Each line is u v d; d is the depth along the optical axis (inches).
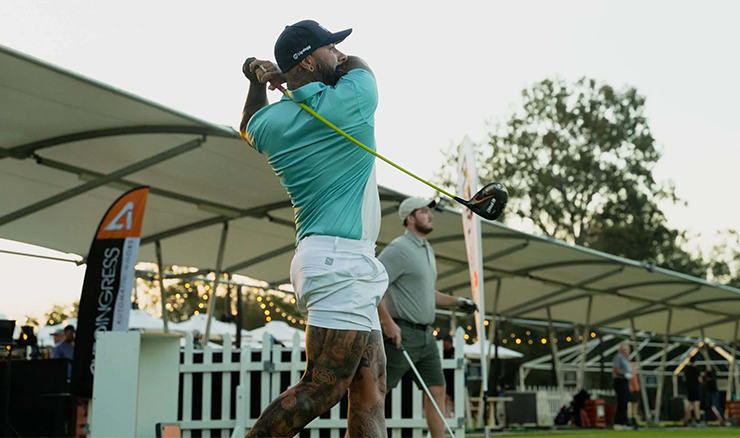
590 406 759.7
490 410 670.5
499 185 126.9
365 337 115.0
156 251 512.1
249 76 125.9
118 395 208.8
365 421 118.3
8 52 262.4
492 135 1624.0
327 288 113.1
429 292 239.5
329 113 115.0
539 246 585.9
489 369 727.1
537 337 1514.5
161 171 406.6
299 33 119.1
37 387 303.0
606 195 1593.3
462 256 620.4
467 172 285.0
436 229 535.2
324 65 119.6
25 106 322.7
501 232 541.0
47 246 502.6
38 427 299.4
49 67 273.1
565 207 1582.2
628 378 692.7
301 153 116.0
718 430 625.6
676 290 754.8
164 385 243.8
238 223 506.0
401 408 287.7
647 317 928.3
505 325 1509.6
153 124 340.8
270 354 298.2
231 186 429.1
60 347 470.6
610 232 1558.8
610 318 885.2
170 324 707.4
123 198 310.7
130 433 207.2
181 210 470.3
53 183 409.1
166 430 237.5
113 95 304.8
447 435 285.3
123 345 210.4
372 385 118.8
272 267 607.8
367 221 118.1
